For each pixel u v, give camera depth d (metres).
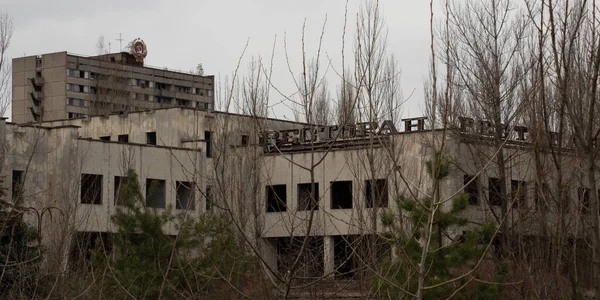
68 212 22.14
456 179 31.69
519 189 10.92
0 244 22.33
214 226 20.14
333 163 53.06
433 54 10.48
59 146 48.81
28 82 121.94
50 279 18.11
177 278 19.72
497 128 30.92
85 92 122.12
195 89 135.50
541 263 13.19
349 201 52.62
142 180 51.12
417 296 9.86
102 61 123.12
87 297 17.31
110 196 49.28
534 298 13.19
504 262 17.11
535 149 10.19
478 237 17.92
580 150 11.15
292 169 53.44
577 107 10.34
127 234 22.05
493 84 33.22
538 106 10.67
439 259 17.39
